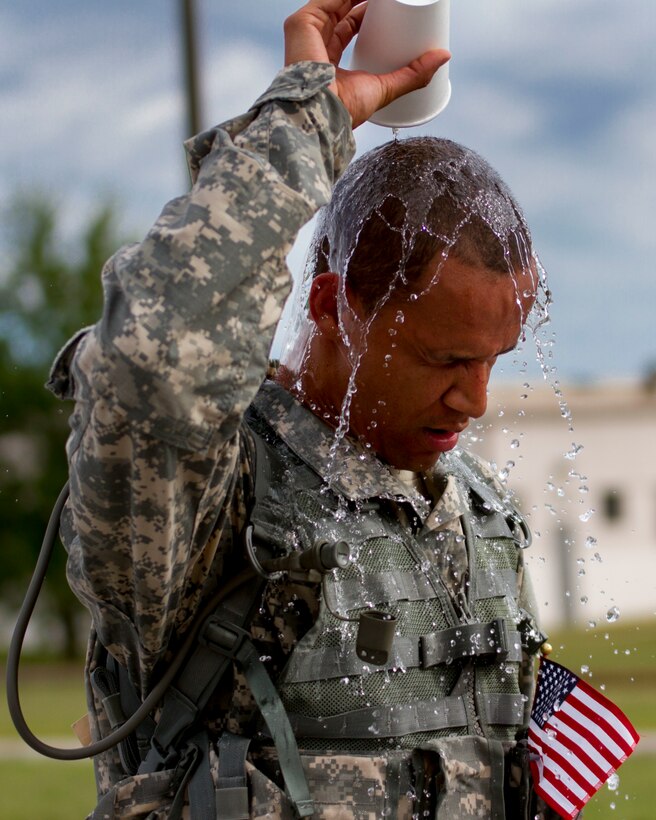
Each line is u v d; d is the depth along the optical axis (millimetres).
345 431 2137
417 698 2049
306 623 2021
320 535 2031
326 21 2018
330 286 2088
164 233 1743
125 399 1716
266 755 2006
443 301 1969
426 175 2018
